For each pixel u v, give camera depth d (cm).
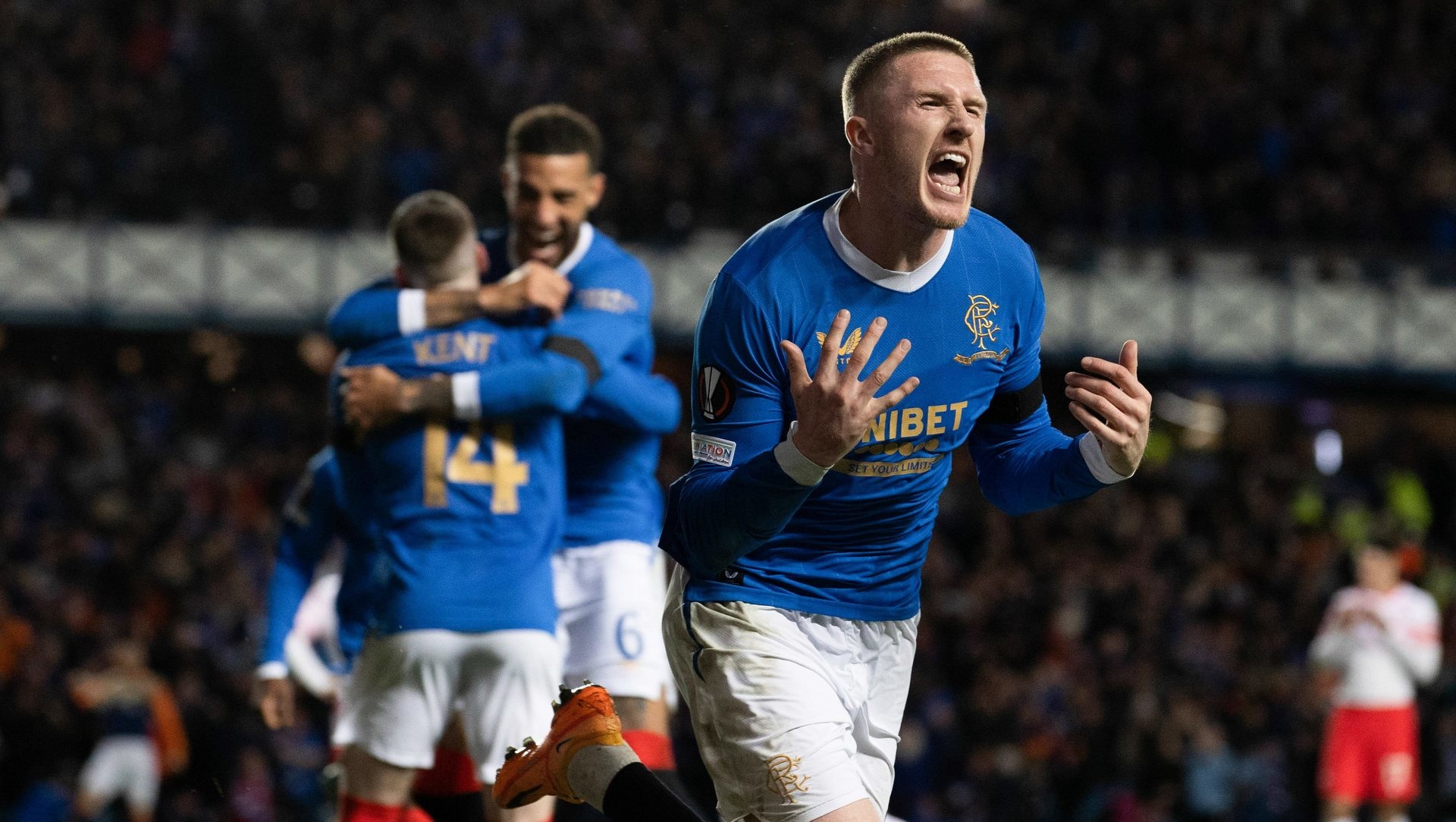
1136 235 3816
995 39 4016
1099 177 3878
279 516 2862
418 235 818
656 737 881
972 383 602
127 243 3581
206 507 2833
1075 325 3816
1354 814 1886
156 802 2036
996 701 2319
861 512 607
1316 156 3909
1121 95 3925
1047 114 3891
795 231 588
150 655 2200
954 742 2281
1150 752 2211
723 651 605
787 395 591
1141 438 593
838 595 617
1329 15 4116
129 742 2017
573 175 870
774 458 548
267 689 936
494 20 3812
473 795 879
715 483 578
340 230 3644
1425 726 2216
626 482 905
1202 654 2519
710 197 3681
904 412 593
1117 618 2644
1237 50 4012
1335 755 1838
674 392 912
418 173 3631
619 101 3747
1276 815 2198
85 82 3588
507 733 792
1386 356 3894
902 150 558
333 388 823
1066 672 2425
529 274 810
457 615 781
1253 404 4112
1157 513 3117
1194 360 3853
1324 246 3809
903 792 2219
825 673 614
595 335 831
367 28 3750
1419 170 3875
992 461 653
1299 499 3250
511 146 881
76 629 2283
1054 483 624
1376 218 3831
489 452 795
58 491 2819
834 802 584
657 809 573
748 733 596
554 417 823
